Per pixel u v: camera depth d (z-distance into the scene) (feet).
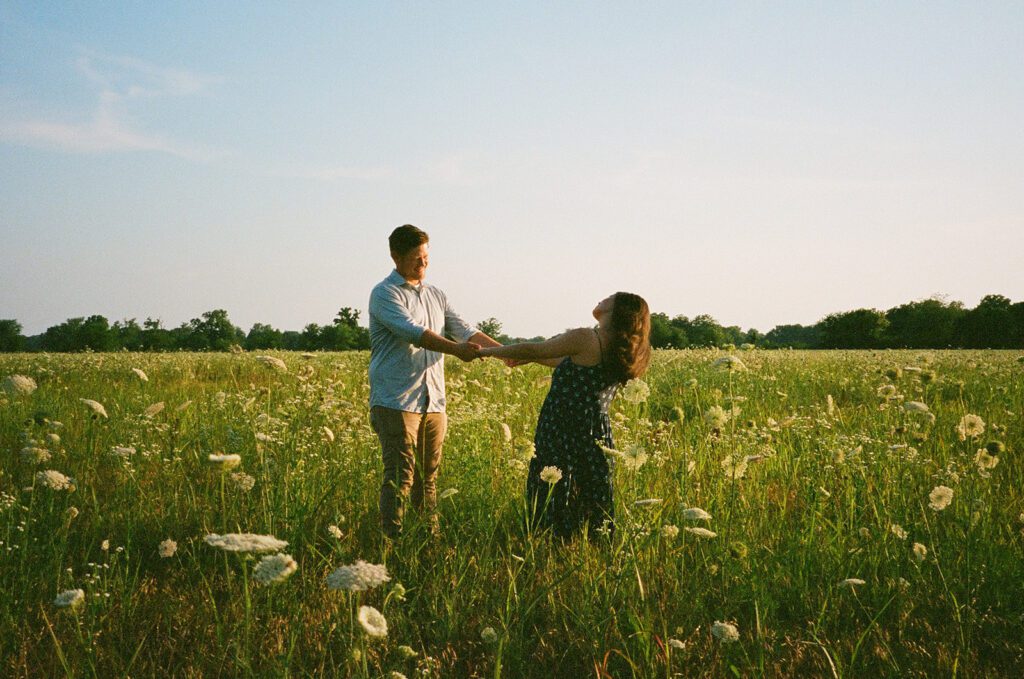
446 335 15.85
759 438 16.03
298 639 9.16
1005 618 9.85
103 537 12.84
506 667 8.86
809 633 9.30
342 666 8.65
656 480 14.05
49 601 10.32
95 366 42.27
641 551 10.72
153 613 10.14
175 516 13.57
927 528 11.21
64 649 9.02
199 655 8.70
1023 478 15.21
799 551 11.08
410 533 11.71
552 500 13.23
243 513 13.67
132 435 17.81
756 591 9.80
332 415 18.04
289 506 13.02
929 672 8.72
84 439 18.44
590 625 9.41
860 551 11.19
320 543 12.65
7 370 43.55
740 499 12.43
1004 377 30.50
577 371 13.56
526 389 27.89
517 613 9.71
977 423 12.89
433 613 9.78
